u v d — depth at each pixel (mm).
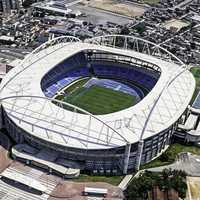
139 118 193625
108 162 183125
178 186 172250
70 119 190750
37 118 190375
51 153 185250
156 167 189125
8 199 162875
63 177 176250
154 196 166375
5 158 185000
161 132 189125
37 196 165500
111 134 182375
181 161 194750
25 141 192875
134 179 176375
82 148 174500
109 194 169750
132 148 179750
